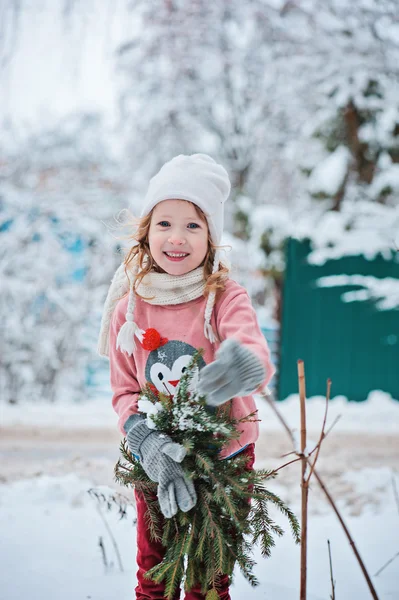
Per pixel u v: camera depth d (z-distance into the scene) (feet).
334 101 35.32
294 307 31.01
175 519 7.01
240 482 6.84
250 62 40.42
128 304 7.88
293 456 18.45
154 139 40.42
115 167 38.63
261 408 27.63
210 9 39.63
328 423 24.91
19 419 24.73
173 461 6.82
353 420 25.81
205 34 39.91
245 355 6.16
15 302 30.09
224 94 41.91
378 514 12.39
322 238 30.71
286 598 8.52
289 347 30.94
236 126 42.60
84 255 31.09
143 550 7.47
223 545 6.66
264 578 9.23
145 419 7.25
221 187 8.05
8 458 18.44
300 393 6.28
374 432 23.30
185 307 7.74
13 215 30.94
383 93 35.22
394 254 30.42
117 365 8.04
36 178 35.04
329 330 30.83
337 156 34.68
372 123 35.12
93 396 31.14
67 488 13.48
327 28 36.37
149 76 40.09
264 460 17.94
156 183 7.98
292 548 10.50
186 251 7.70
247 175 42.73
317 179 34.47
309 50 36.42
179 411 7.01
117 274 8.43
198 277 7.77
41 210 30.91
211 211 7.81
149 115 40.09
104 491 9.32
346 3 36.29
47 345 30.01
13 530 11.13
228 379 6.15
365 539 10.89
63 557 9.91
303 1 37.29
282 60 37.65
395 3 35.24
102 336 8.46
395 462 18.40
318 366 30.78
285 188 40.88
